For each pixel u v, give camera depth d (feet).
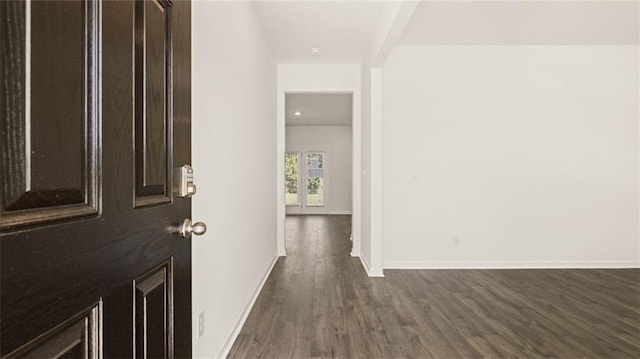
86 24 1.76
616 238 12.78
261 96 10.34
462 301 9.14
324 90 14.25
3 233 1.30
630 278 11.39
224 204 6.29
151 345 2.45
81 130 1.73
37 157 1.46
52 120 1.54
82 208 1.73
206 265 5.32
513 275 11.71
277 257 14.07
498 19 10.44
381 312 8.34
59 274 1.57
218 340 5.97
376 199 11.55
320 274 11.65
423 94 12.65
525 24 10.80
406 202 12.68
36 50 1.45
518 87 12.69
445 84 12.66
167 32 2.75
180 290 3.01
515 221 12.75
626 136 12.79
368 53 12.14
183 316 3.08
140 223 2.29
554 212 12.74
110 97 1.93
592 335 7.20
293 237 18.97
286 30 10.71
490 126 12.69
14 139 1.36
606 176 12.79
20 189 1.38
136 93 2.24
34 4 1.44
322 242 17.47
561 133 12.73
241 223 7.64
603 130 12.77
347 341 6.85
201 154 5.09
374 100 11.55
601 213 12.78
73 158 1.67
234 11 7.05
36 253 1.45
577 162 12.75
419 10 9.82
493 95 12.69
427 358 6.25
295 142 30.40
